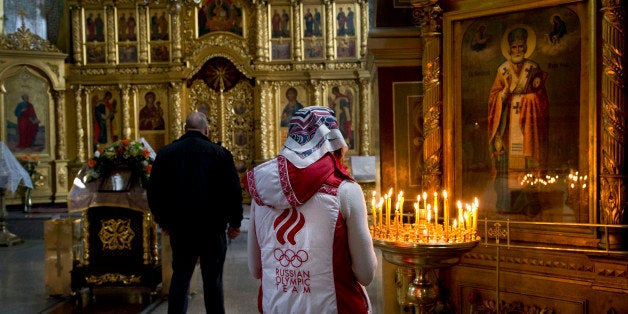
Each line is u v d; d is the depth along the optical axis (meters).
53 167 13.66
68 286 5.48
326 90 13.85
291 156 1.99
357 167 12.48
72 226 5.52
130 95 14.05
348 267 1.97
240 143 14.17
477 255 3.63
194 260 4.13
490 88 3.53
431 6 3.62
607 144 3.07
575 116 3.22
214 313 4.11
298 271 1.96
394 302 3.95
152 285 5.35
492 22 3.50
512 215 3.47
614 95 3.03
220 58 14.06
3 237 8.79
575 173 3.23
